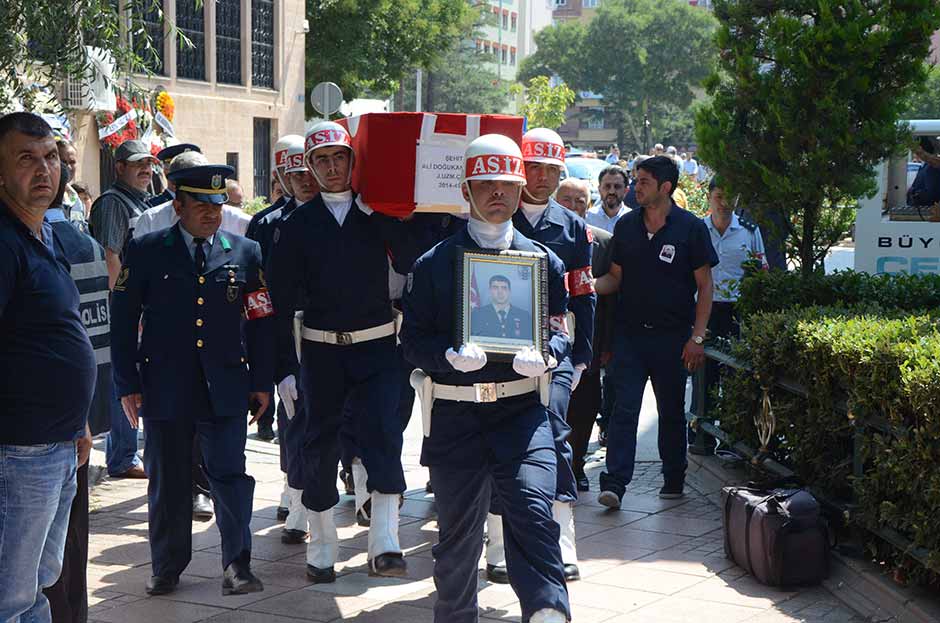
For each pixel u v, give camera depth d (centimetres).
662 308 765
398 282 648
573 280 653
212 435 607
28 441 428
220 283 604
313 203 639
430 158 631
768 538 600
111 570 656
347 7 3331
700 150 834
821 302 797
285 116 2958
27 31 568
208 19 2619
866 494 593
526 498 474
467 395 492
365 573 648
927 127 1113
